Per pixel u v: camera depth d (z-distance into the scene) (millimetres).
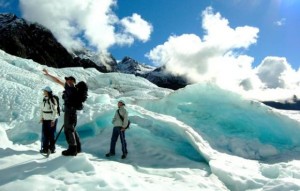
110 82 40656
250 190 6887
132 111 12383
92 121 11766
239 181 7195
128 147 10133
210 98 13438
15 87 17641
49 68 43906
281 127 11547
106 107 13008
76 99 7137
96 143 10555
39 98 17047
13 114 15164
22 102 16125
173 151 10109
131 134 11234
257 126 12047
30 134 11352
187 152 10234
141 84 40594
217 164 8211
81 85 7270
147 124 11805
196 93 13742
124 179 6117
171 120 10750
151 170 8047
